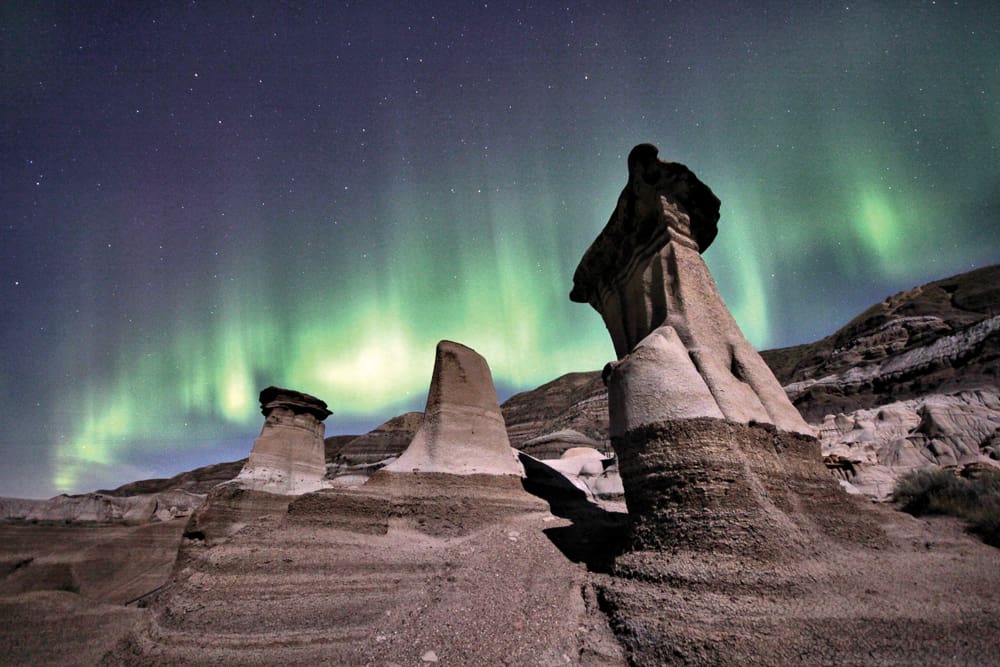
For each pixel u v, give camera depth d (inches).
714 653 172.9
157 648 233.8
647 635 195.9
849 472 686.5
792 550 227.0
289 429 728.3
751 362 336.8
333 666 213.8
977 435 791.1
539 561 306.3
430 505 387.2
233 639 233.5
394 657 215.0
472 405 480.1
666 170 385.7
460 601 256.5
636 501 280.5
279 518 326.6
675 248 361.7
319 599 266.4
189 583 274.7
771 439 295.0
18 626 303.9
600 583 257.6
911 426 917.2
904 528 358.9
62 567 791.7
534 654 206.2
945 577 227.6
